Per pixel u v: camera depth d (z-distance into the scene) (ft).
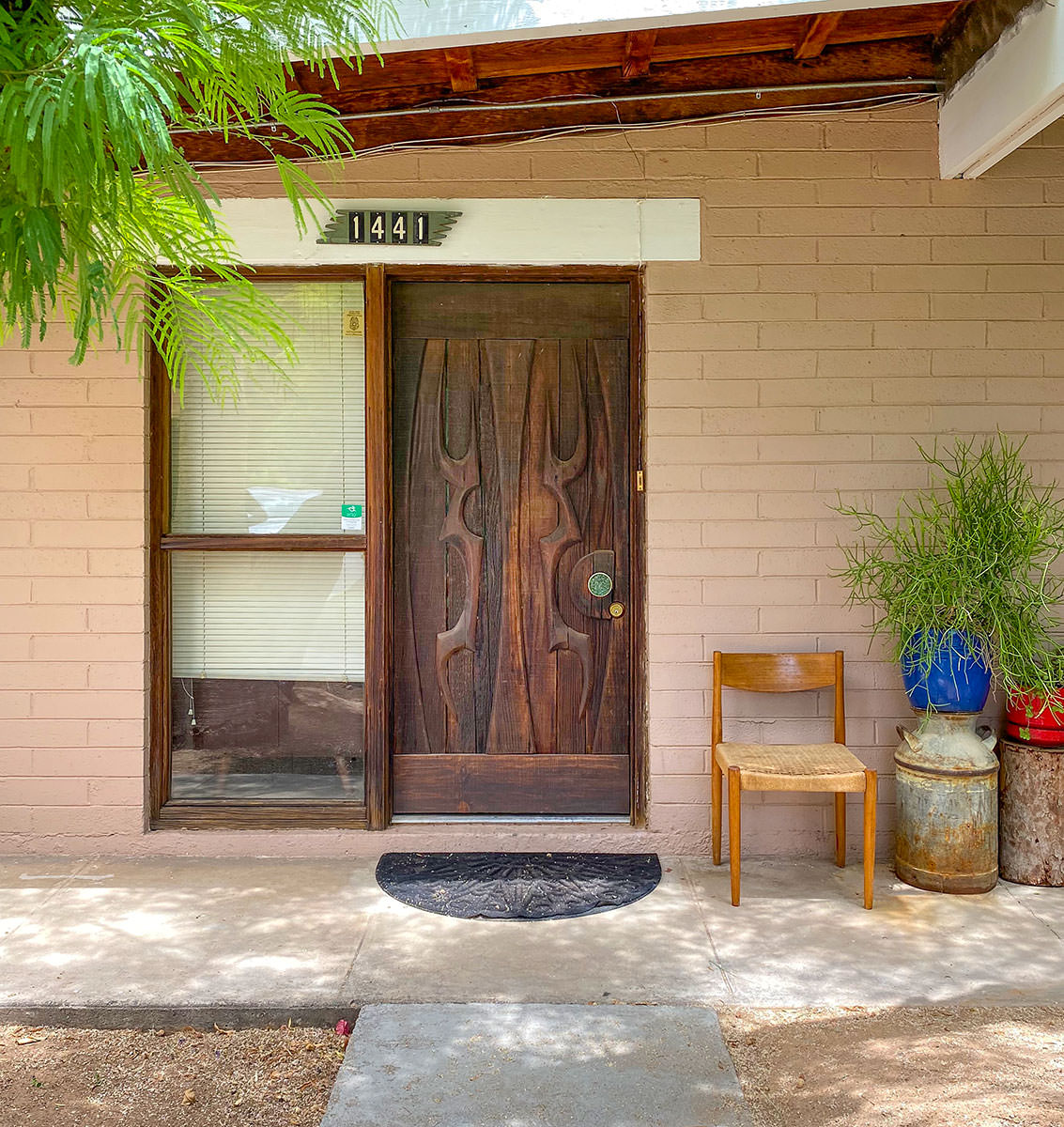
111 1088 7.45
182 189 5.22
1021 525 10.59
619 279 11.89
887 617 10.97
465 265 11.65
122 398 11.49
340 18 6.15
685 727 11.60
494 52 10.51
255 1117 7.11
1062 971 8.89
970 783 10.53
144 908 10.16
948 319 11.50
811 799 11.63
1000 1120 6.85
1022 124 9.68
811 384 11.51
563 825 11.82
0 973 8.80
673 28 10.30
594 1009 8.23
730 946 9.37
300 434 11.96
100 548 11.50
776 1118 6.91
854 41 11.17
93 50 4.51
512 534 12.03
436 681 12.04
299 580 12.01
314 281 11.91
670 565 11.56
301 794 11.98
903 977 8.79
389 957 9.12
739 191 11.48
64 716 11.56
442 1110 6.91
